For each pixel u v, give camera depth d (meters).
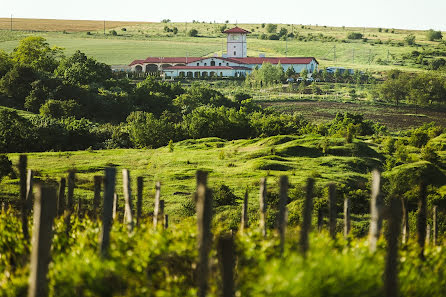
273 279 21.19
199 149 160.75
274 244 26.89
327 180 115.75
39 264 21.67
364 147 146.12
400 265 26.11
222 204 93.00
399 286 23.78
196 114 187.88
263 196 31.69
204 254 22.28
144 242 26.38
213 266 25.19
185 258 26.11
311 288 21.12
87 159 141.12
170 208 93.88
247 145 159.00
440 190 104.75
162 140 173.00
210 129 184.25
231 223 84.38
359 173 127.44
